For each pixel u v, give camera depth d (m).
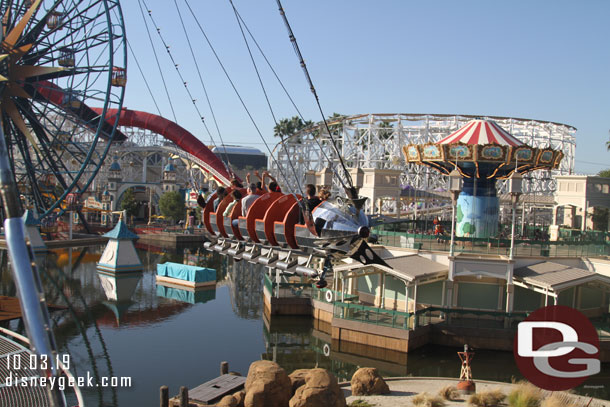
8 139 67.56
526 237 45.72
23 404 20.38
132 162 110.12
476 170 42.72
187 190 104.06
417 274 32.28
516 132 85.38
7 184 7.42
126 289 53.41
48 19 65.81
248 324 41.25
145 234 89.25
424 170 80.31
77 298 48.78
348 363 32.12
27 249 7.39
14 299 41.69
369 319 33.00
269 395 19.88
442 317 33.97
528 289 35.56
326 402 19.34
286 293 39.53
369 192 47.53
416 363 31.00
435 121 79.69
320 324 37.53
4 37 65.00
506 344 31.73
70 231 82.69
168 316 43.28
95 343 35.50
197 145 91.62
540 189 86.31
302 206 16.81
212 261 74.44
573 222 52.12
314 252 17.12
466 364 24.28
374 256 16.14
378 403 21.73
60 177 74.69
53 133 77.00
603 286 36.19
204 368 30.88
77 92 66.62
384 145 81.62
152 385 28.09
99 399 26.20
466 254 35.06
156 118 91.62
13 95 65.25
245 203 19.73
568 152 88.50
